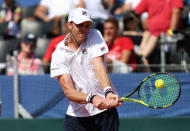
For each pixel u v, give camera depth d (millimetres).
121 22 25031
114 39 22234
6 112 20844
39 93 20719
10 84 20781
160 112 19969
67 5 26469
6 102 20844
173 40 21969
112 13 25844
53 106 20609
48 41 25391
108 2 25844
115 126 10852
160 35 23219
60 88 20562
